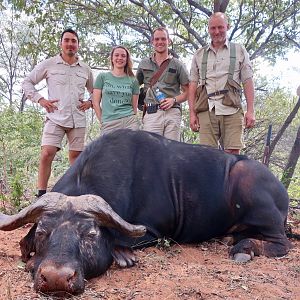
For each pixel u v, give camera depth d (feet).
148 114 11.42
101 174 7.69
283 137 32.83
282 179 16.83
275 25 20.75
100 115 11.48
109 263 6.64
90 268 6.14
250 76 10.80
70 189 7.33
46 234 6.05
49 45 19.53
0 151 15.92
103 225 6.46
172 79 11.37
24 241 6.73
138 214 8.05
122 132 8.54
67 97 11.14
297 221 11.87
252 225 8.64
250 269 7.22
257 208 8.58
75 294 5.60
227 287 6.23
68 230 5.98
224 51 10.79
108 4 19.92
